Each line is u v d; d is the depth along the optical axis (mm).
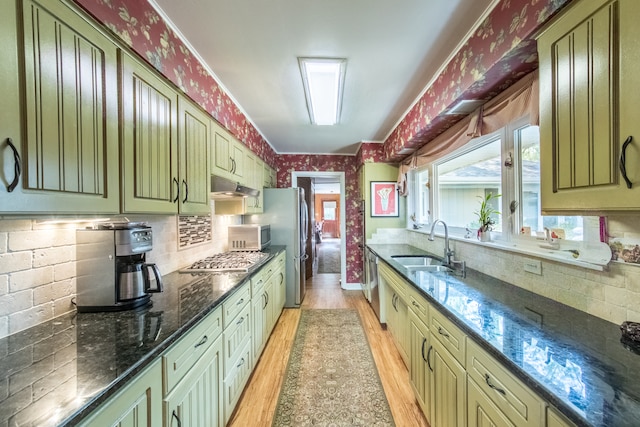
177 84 1557
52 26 828
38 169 782
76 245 1268
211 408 1392
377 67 1990
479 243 2014
